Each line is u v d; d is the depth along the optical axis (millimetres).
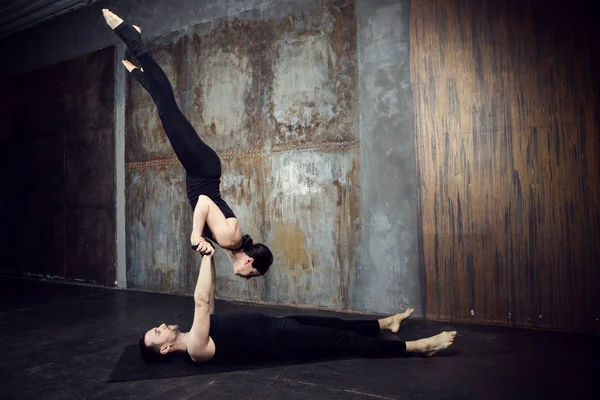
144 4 5641
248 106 4863
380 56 4164
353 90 4289
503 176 3678
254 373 2637
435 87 3934
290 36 4609
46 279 6508
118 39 5820
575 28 3439
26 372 2740
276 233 4672
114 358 2980
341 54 4340
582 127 3416
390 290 4109
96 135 6016
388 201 4121
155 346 2768
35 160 6668
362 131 4242
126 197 5734
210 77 5129
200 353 2674
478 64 3770
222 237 2637
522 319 3609
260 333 2727
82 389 2461
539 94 3561
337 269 4348
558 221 3486
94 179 6031
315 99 4473
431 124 3945
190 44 5273
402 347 2844
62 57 6406
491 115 3721
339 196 4344
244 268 2863
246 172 4867
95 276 6000
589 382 2426
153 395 2363
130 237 5699
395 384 2447
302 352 2764
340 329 3123
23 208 6801
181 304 4703
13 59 7012
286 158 4625
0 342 3379
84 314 4289
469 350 3020
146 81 2846
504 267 3670
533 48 3578
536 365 2713
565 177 3465
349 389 2391
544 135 3539
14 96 6953
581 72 3422
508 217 3658
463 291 3818
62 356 3037
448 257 3875
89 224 6070
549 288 3518
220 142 5059
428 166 3957
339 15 4352
